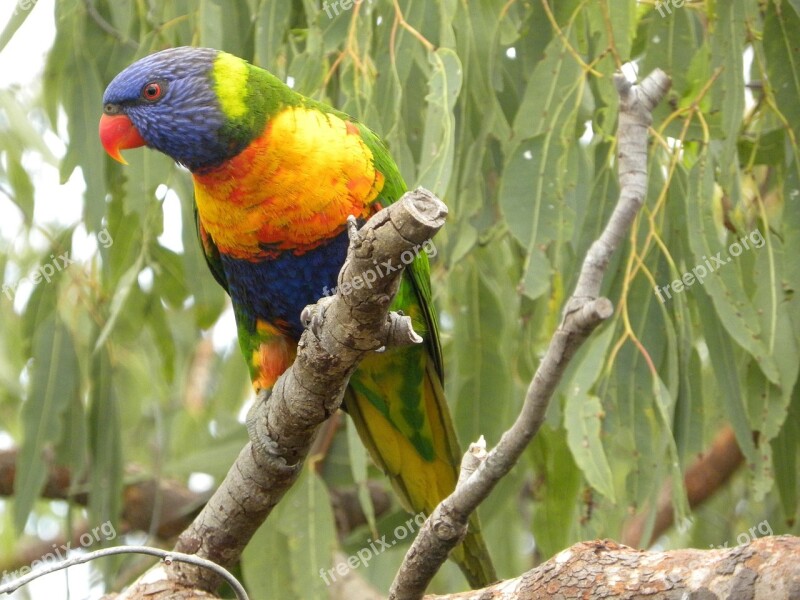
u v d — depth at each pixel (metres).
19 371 12.30
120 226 9.80
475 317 9.17
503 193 7.75
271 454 6.14
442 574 11.16
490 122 8.25
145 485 11.77
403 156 8.03
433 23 7.96
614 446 8.19
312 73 8.08
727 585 4.38
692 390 8.27
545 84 7.89
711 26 8.03
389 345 5.53
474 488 4.83
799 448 8.71
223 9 8.84
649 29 8.11
